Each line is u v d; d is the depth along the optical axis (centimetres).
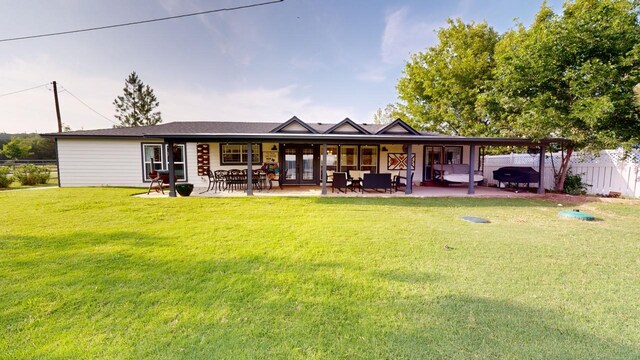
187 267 330
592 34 832
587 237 460
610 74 780
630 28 802
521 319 226
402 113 2294
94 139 1126
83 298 256
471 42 1875
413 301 254
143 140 1155
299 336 203
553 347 192
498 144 1007
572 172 1042
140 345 192
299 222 565
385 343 196
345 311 237
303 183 1268
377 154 1300
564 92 896
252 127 1343
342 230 503
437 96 1970
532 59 920
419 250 394
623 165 883
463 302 252
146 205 739
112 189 1040
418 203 796
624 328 213
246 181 1074
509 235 473
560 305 248
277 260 355
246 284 286
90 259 354
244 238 452
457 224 551
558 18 913
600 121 812
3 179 1217
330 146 1273
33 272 313
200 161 1195
